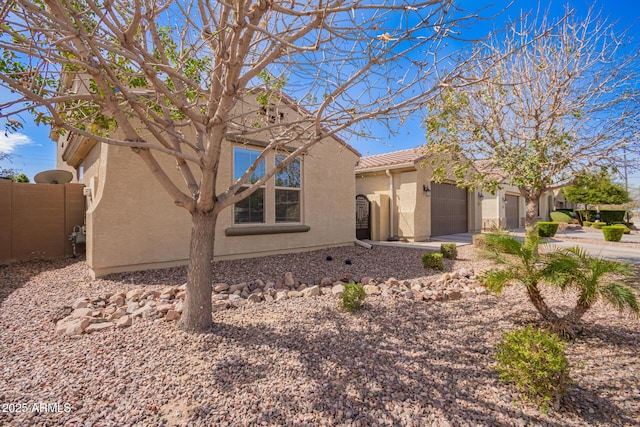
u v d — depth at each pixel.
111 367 3.12
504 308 5.05
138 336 3.81
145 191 6.95
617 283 3.85
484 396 2.78
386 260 9.26
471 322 4.46
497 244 4.70
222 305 4.93
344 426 2.39
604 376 3.13
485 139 8.54
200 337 3.78
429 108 6.10
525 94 8.23
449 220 17.06
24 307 4.79
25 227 8.53
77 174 12.70
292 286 6.40
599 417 2.53
